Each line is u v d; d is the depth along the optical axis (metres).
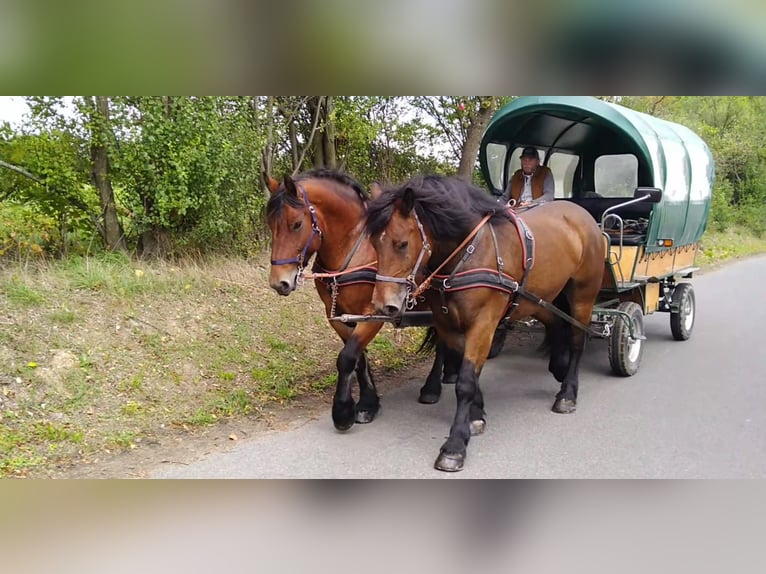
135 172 7.20
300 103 9.68
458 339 5.00
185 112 7.14
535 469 4.44
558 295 5.94
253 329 6.92
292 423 5.34
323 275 4.89
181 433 5.02
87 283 6.41
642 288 7.14
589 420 5.40
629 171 7.88
